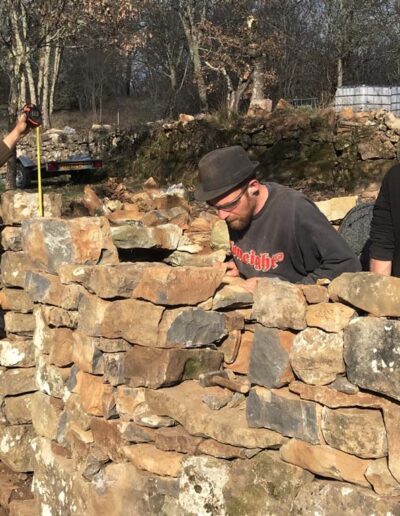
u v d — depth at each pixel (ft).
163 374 9.23
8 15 40.83
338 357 7.49
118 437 9.80
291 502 7.93
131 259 13.28
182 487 9.04
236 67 66.69
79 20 43.42
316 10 89.25
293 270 9.94
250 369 8.49
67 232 11.21
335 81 83.71
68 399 10.93
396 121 40.86
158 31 90.74
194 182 47.39
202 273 9.29
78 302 10.47
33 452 12.06
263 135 45.27
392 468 7.00
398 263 10.00
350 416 7.27
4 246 12.58
